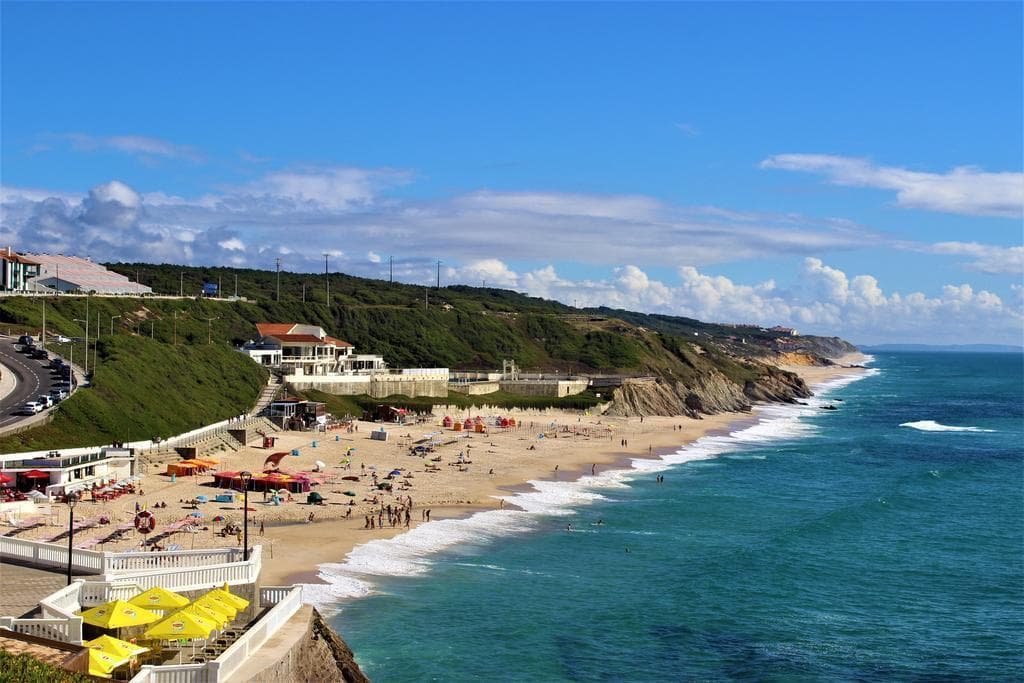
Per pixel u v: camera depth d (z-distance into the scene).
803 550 69.81
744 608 55.72
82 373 101.12
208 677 30.95
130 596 36.97
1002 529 79.38
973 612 56.19
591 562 64.06
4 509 59.66
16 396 89.38
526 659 45.94
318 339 155.50
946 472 112.38
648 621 52.66
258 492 77.06
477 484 90.88
